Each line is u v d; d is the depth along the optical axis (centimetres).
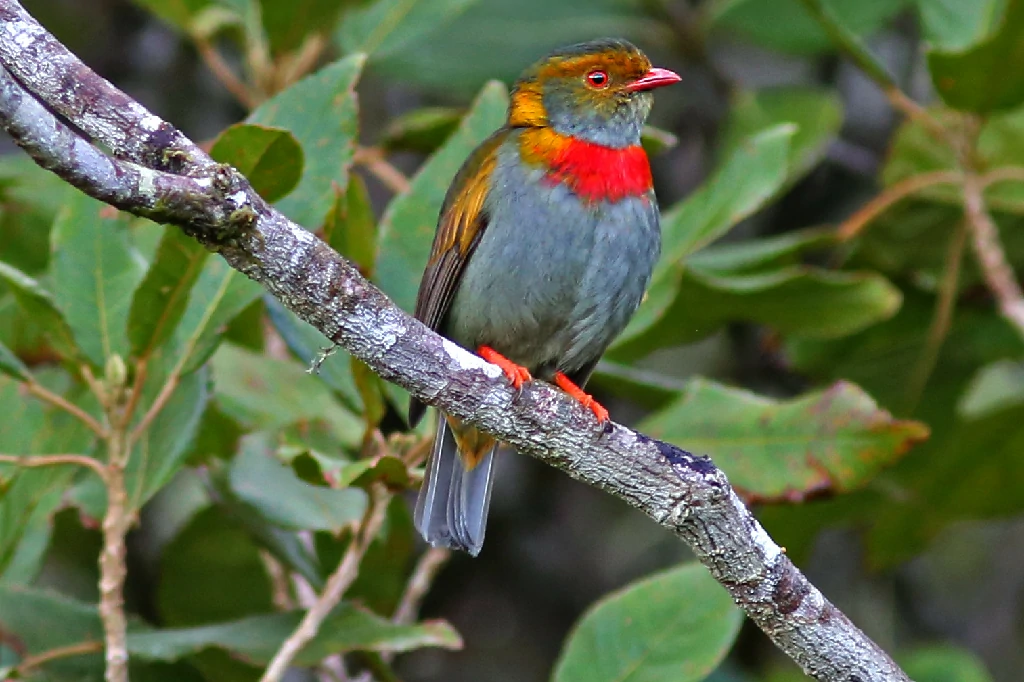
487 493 977
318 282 702
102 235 934
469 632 1529
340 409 1098
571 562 1538
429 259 1003
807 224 1598
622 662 936
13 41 681
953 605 1556
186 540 1144
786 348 1405
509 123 1049
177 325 903
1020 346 1386
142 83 1588
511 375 825
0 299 1148
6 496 963
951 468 1302
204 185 661
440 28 1452
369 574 1056
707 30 1511
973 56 1145
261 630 927
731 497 786
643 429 1013
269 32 1237
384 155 1220
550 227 957
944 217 1329
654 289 1145
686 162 1578
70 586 1319
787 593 789
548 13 1480
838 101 1377
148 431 930
